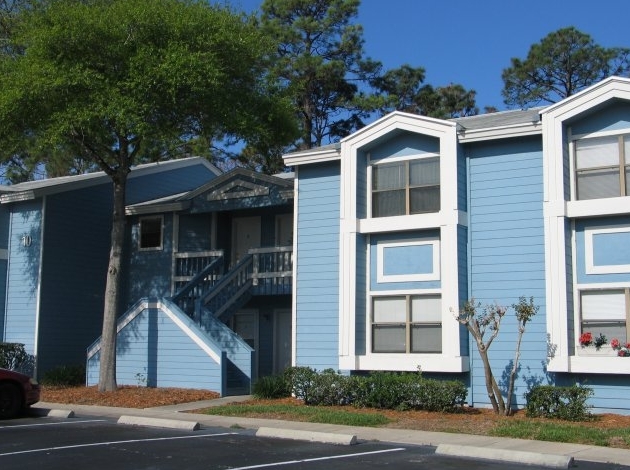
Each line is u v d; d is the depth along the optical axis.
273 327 24.52
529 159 17.69
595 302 16.69
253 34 20.53
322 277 19.78
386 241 18.97
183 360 21.33
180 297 23.20
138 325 22.34
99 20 18.95
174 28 19.12
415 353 18.22
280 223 25.08
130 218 26.73
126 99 18.61
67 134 19.91
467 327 16.77
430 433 13.96
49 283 24.64
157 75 18.59
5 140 20.30
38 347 24.11
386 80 43.66
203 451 12.12
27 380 16.84
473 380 17.69
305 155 20.19
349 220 18.97
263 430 13.96
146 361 22.02
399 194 18.94
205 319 22.08
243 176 24.48
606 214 16.53
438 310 18.14
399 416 16.02
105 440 13.20
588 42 44.75
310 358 19.62
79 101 18.89
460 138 18.20
